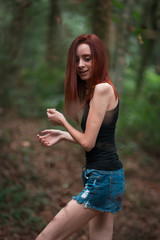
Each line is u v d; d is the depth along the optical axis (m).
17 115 6.14
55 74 7.59
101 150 1.96
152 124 6.22
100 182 1.93
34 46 7.99
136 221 3.59
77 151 4.96
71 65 2.01
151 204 4.08
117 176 1.98
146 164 5.35
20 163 4.18
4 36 6.60
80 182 4.09
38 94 7.12
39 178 3.93
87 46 1.96
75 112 2.09
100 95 1.89
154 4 6.70
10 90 6.61
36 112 6.26
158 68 3.34
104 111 1.90
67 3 5.44
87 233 3.20
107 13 3.02
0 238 2.62
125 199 4.07
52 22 6.79
